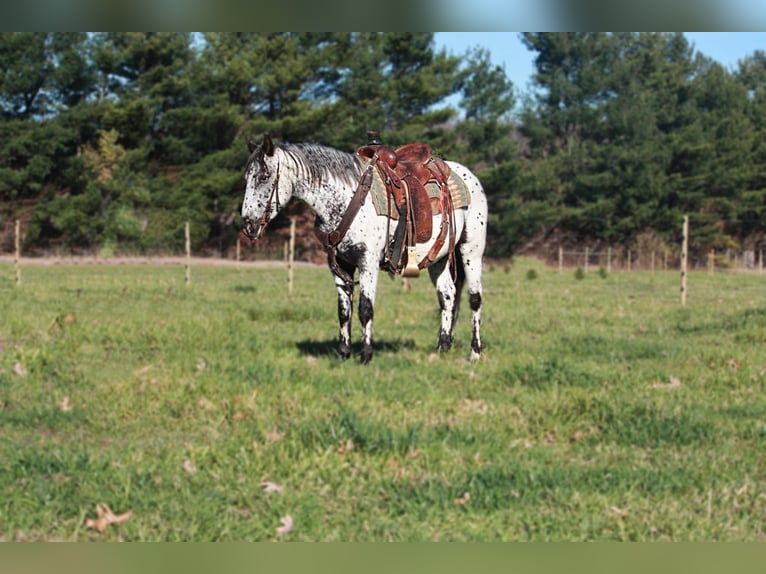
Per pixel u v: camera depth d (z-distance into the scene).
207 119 43.34
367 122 44.09
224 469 6.10
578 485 5.92
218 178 43.00
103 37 45.16
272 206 8.82
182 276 28.03
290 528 5.21
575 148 55.31
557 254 54.97
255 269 35.72
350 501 5.68
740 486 6.02
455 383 9.02
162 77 44.25
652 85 60.50
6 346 10.24
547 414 7.73
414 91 45.53
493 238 50.66
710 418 7.60
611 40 58.31
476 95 51.66
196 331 11.40
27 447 6.57
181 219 43.03
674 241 53.34
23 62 42.59
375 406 7.72
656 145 53.75
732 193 54.53
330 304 16.42
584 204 53.78
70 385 8.63
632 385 8.91
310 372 8.98
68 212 41.53
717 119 58.66
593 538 5.21
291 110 43.91
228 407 7.61
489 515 5.46
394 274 9.70
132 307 14.91
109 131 44.59
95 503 5.46
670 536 5.26
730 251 54.38
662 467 6.34
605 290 24.59
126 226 43.41
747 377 9.35
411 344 11.34
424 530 5.24
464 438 6.89
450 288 10.27
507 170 47.84
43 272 29.67
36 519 5.29
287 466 6.11
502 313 15.47
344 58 44.75
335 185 8.96
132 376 8.74
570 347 11.40
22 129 42.62
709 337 12.67
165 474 5.98
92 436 7.02
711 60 72.56
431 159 9.98
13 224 43.62
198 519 5.30
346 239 9.12
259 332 11.99
